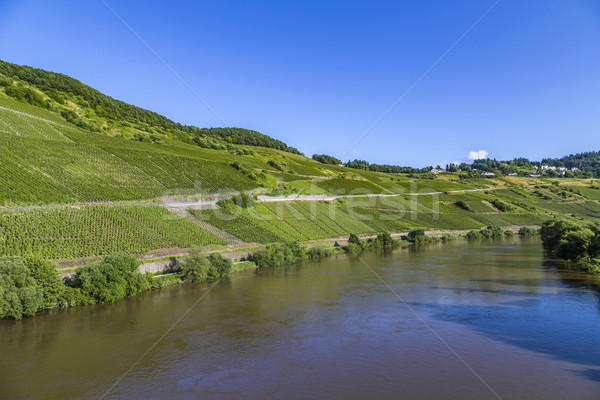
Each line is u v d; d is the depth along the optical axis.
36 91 153.38
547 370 24.81
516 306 39.31
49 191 60.31
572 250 65.12
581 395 21.59
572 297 42.38
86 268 41.34
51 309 38.34
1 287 34.22
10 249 42.31
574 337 30.45
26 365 26.17
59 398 22.00
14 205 51.91
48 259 43.47
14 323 34.50
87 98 188.00
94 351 28.45
